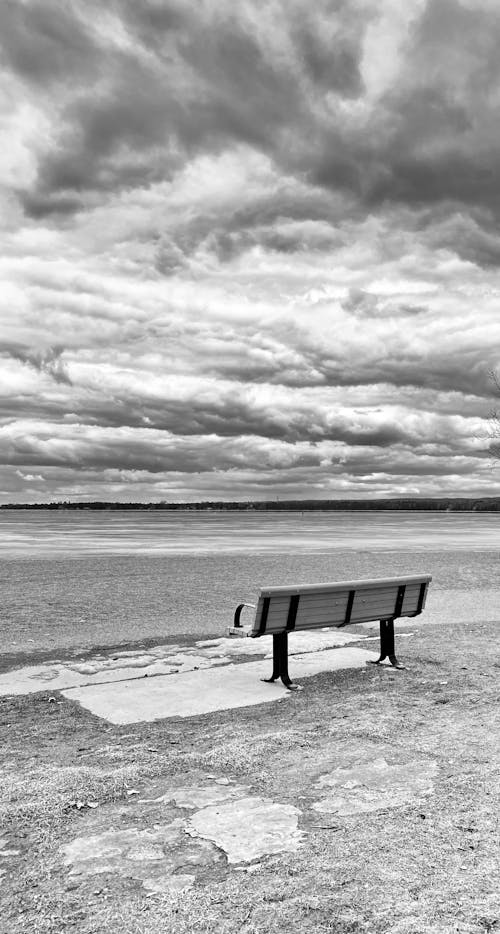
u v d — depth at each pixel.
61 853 3.83
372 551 33.81
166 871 3.61
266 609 7.34
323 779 4.88
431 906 3.24
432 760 5.25
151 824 4.18
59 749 5.65
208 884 3.47
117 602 15.66
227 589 18.00
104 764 5.24
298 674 8.28
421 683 7.82
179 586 18.64
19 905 3.32
